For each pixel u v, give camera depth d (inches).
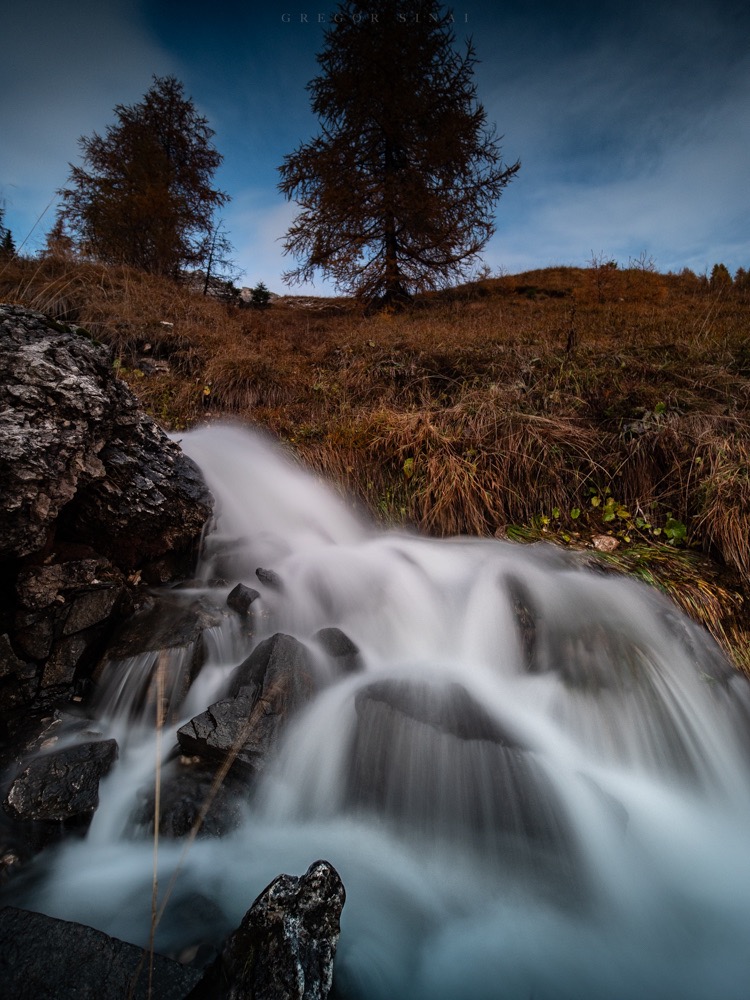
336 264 539.2
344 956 56.8
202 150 657.6
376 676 98.2
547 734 89.7
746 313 377.1
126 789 74.1
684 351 227.5
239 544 136.2
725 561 125.7
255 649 95.7
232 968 50.6
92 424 98.3
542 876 68.9
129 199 512.1
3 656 84.2
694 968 62.6
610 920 67.2
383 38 518.0
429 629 115.2
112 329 249.3
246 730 78.3
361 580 126.4
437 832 74.5
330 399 223.8
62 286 277.3
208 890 62.5
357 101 525.3
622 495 152.5
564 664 99.3
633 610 109.7
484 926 64.9
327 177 521.3
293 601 117.4
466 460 160.1
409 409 202.4
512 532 147.6
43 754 74.5
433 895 67.8
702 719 95.4
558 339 267.6
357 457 172.2
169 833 67.0
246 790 73.6
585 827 73.7
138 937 56.1
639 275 500.4
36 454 86.0
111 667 92.0
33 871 61.7
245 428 202.8
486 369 221.6
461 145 523.5
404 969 58.2
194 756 77.9
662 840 80.3
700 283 599.5
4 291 255.6
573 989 59.2
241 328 340.5
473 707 88.6
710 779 91.1
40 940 48.8
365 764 81.1
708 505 133.6
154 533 115.7
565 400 185.5
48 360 96.8
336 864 69.6
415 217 518.3
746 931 68.2
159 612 104.6
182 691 89.9
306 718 85.2
